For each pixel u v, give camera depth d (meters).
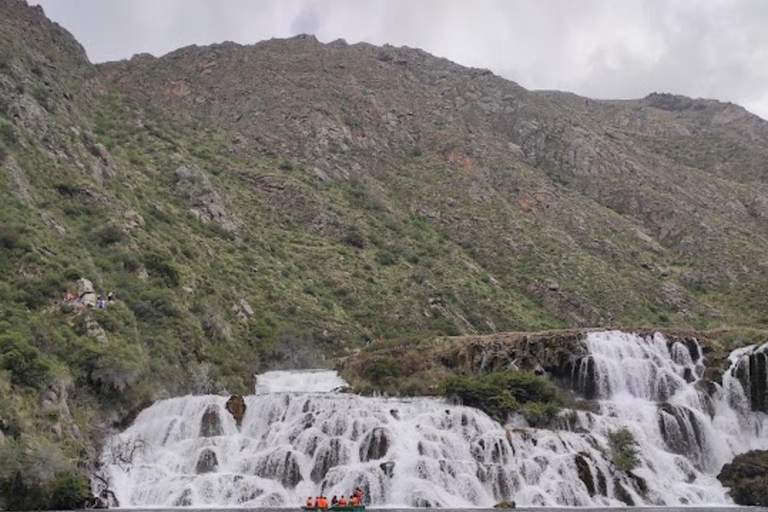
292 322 112.81
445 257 154.12
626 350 90.44
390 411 72.62
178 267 102.62
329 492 63.97
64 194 104.06
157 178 143.88
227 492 63.03
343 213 160.88
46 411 63.66
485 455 68.50
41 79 133.75
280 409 73.31
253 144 191.88
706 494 71.88
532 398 80.25
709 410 85.19
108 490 62.31
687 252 169.25
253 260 128.12
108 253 95.62
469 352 94.81
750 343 92.00
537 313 140.00
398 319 126.25
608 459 71.56
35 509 56.53
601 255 163.75
